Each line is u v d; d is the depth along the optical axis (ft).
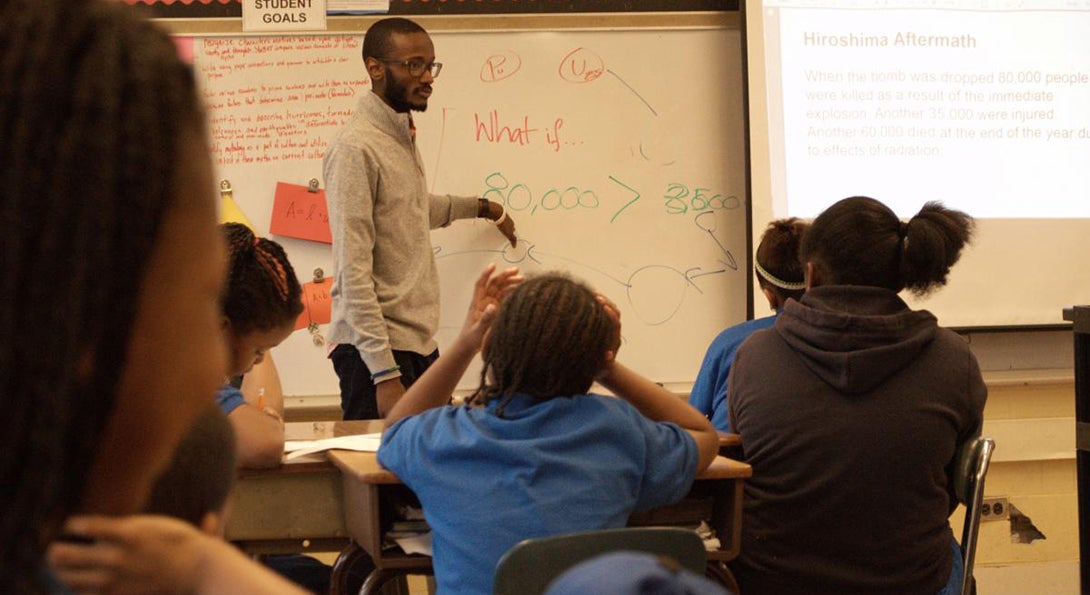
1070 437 11.87
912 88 11.54
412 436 5.38
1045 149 11.73
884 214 6.53
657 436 5.51
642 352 11.33
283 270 5.82
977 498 6.36
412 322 9.19
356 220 8.86
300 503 6.19
